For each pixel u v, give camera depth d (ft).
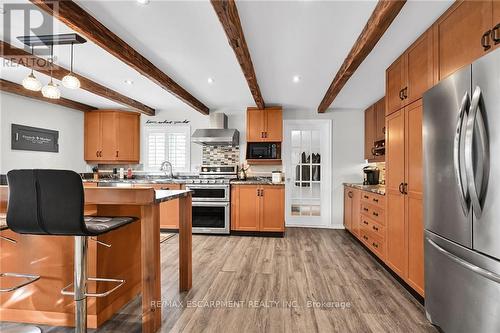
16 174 4.57
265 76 10.93
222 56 9.13
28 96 12.96
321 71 10.34
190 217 8.08
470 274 4.64
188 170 17.37
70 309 6.16
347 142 16.57
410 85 7.76
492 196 4.15
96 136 16.74
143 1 6.07
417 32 7.13
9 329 5.97
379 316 6.56
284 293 7.75
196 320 6.37
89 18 6.63
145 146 17.61
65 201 4.52
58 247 6.17
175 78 11.37
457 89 4.99
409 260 7.74
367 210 11.50
